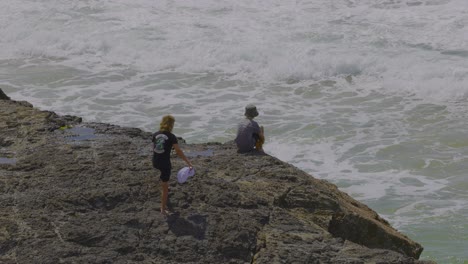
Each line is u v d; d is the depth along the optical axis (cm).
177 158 3219
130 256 2431
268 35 7475
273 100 6100
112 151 3228
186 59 7062
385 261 2475
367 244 2859
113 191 2759
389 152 4994
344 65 6650
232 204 2739
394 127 5459
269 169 3088
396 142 5159
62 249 2419
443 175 4634
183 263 2428
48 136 3469
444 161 4834
